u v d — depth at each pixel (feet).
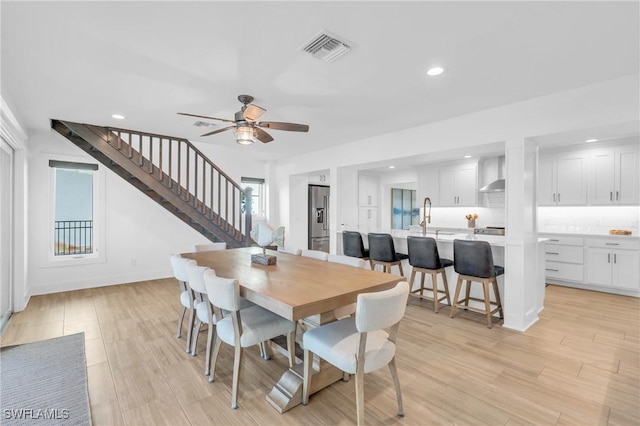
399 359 8.55
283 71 8.30
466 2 5.61
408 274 14.94
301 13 5.86
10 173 11.98
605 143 15.43
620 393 6.96
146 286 16.33
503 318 11.44
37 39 6.66
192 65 7.94
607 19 6.12
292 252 11.73
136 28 6.30
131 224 17.22
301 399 6.66
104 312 12.34
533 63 7.95
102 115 12.01
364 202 26.30
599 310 12.51
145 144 17.95
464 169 20.34
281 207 22.72
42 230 14.73
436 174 21.72
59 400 6.77
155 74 8.43
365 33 6.57
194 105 10.93
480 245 10.64
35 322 11.23
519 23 6.25
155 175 14.98
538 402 6.66
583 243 15.61
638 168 14.58
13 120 10.27
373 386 7.30
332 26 6.31
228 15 5.90
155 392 7.09
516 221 10.66
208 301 7.66
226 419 6.22
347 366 5.59
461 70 8.32
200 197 20.04
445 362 8.37
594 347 9.21
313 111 11.60
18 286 12.25
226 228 17.53
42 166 14.65
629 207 15.87
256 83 9.05
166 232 18.38
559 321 11.32
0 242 11.22
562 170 16.78
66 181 15.81
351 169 18.34
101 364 8.30
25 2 5.40
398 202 28.63
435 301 12.20
